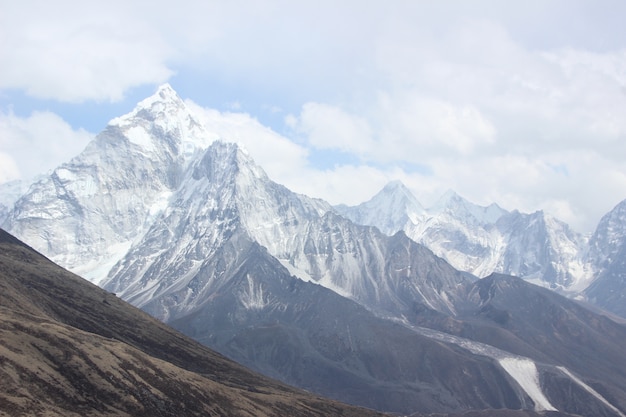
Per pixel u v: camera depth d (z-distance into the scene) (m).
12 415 166.12
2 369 180.50
